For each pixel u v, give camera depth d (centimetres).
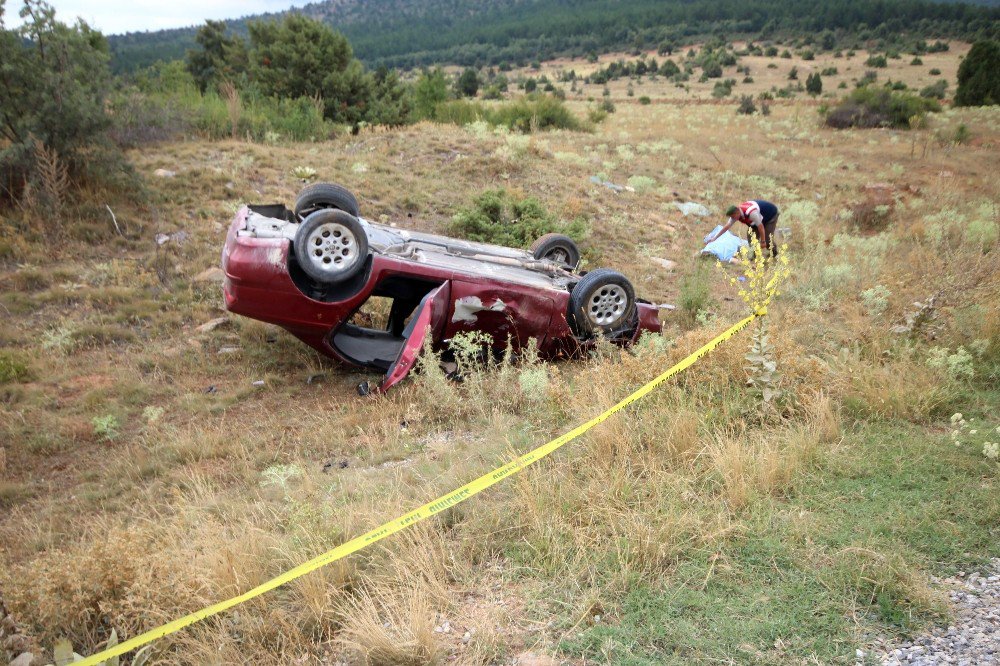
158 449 570
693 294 890
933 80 8469
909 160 2242
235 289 613
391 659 290
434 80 2536
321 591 331
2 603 283
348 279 638
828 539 358
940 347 611
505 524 391
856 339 649
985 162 2258
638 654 289
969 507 380
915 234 1221
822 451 448
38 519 481
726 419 490
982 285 678
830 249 1126
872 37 18450
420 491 438
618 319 729
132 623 322
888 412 504
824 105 3369
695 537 364
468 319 669
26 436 588
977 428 473
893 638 292
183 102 1617
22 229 926
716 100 5975
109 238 954
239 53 3186
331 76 1989
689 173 1845
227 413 635
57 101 971
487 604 327
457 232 1122
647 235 1267
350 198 767
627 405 519
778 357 543
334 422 598
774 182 1808
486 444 512
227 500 475
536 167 1520
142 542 367
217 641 304
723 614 309
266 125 1598
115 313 805
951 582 326
